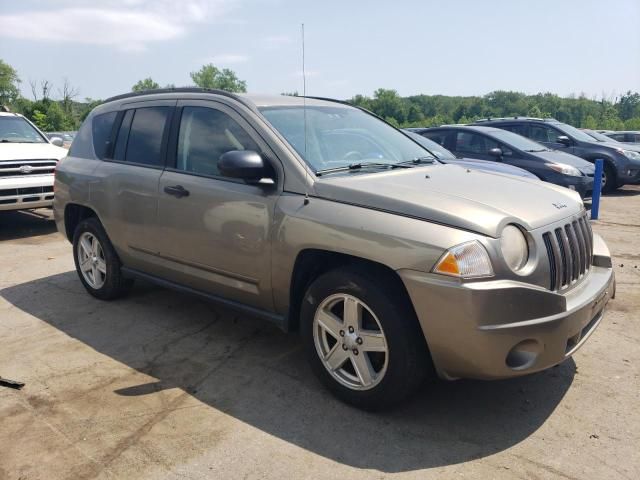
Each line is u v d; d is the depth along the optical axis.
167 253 4.23
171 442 2.96
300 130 3.79
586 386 3.51
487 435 3.00
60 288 5.60
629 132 22.27
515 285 2.77
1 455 2.87
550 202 3.38
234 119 3.85
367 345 3.12
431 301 2.81
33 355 4.05
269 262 3.49
